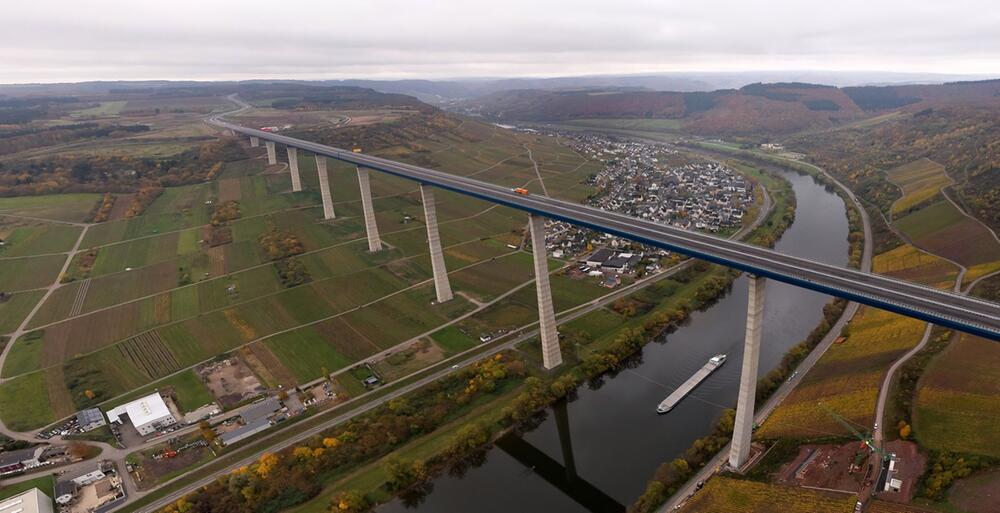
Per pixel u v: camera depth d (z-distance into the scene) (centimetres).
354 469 10288
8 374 13650
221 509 9344
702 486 9238
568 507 9462
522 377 12950
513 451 10925
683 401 12038
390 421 11319
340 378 13162
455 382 12769
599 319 15600
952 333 11288
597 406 12106
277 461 10300
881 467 8644
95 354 14512
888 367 10944
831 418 10056
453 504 9662
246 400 12431
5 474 10306
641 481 9906
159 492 9831
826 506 8094
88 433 11462
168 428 11606
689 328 15288
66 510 9469
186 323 16025
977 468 8069
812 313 15650
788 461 9319
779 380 12169
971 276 15125
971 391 9469
